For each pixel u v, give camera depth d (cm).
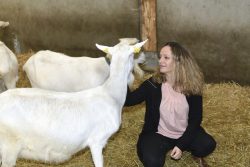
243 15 568
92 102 322
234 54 596
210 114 525
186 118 348
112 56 322
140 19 652
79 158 433
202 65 629
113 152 445
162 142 352
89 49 723
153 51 658
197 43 620
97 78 461
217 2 580
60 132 312
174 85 341
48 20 742
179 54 332
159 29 648
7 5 778
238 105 548
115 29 684
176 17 624
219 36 597
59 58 479
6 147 311
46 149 318
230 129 486
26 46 791
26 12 761
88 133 323
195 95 342
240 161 421
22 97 311
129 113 529
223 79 619
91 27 703
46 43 766
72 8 706
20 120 306
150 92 350
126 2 656
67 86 468
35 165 421
